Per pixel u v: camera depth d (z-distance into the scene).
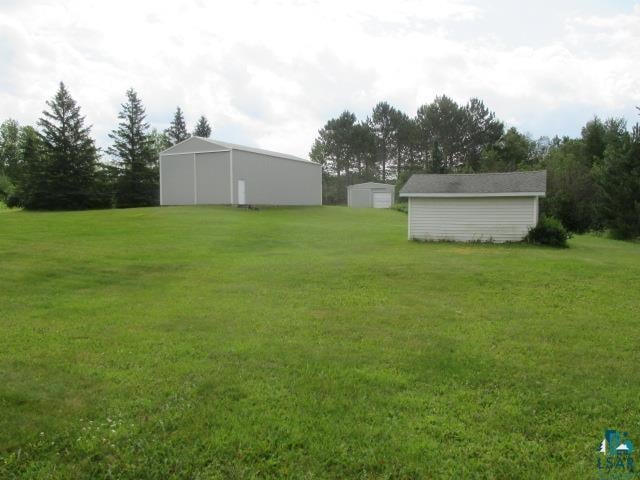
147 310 7.56
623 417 3.93
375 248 15.64
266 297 8.56
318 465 3.25
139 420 3.79
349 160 68.25
